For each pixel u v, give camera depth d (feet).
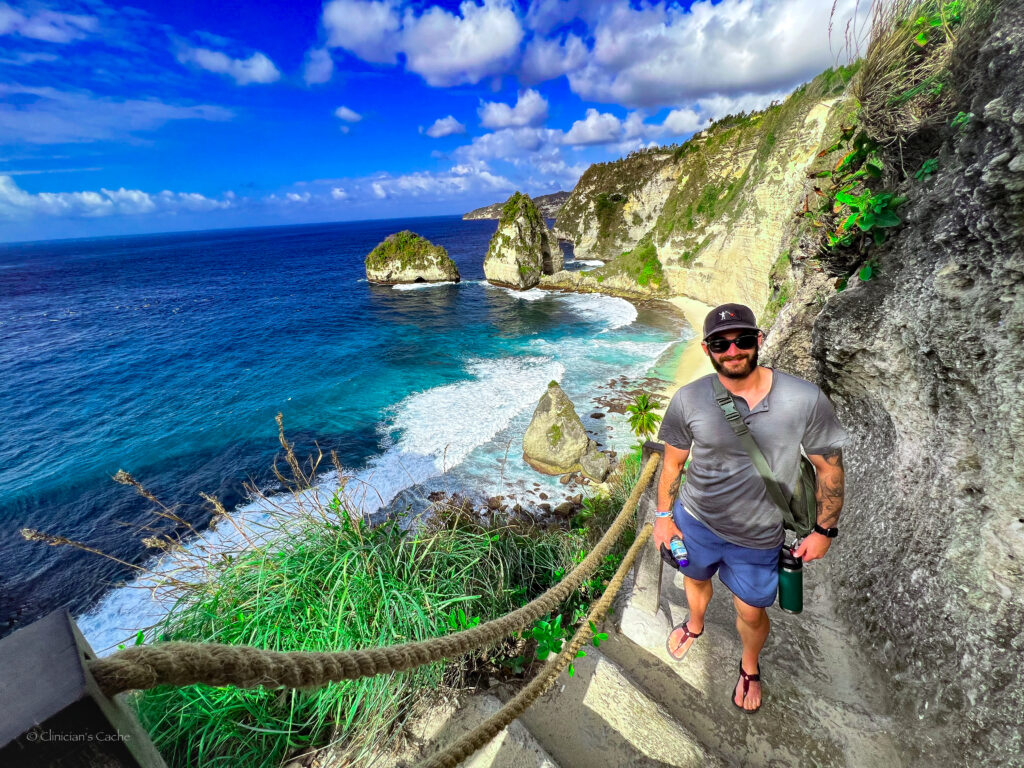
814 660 8.45
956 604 6.11
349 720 7.14
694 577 7.50
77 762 2.30
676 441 6.83
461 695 8.07
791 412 5.73
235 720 7.10
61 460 52.39
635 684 8.11
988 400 5.76
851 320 9.15
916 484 7.75
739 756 7.09
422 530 11.38
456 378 75.00
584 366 77.71
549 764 6.86
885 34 9.41
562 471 45.80
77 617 32.17
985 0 7.06
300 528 10.50
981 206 5.47
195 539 38.34
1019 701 4.90
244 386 74.95
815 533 6.32
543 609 6.68
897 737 6.73
